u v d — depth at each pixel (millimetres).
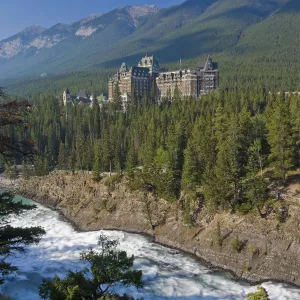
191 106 140750
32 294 45469
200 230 66188
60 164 129125
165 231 70875
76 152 127000
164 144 101188
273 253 54750
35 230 28250
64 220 85688
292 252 53500
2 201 25250
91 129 165875
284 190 65062
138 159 109562
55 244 67062
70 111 193625
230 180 64938
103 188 89688
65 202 95812
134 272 31078
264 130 77312
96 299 30031
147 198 80125
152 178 80750
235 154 68375
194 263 58812
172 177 76875
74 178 101812
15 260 57688
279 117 66750
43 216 88938
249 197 62219
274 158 69938
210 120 99438
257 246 56750
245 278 53031
